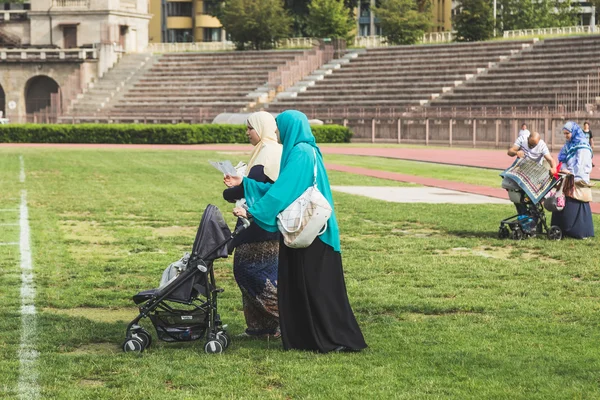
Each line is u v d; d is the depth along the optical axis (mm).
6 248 17469
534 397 8336
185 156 50875
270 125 10852
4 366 9312
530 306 12289
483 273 14789
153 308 9992
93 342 10523
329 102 83000
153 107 90312
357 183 33438
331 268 10031
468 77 80062
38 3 106375
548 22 123375
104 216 22719
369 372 9148
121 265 15656
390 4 102312
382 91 82562
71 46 106625
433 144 73312
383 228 20438
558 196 18594
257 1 101500
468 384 8734
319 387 8633
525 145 18953
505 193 29328
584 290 13398
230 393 8461
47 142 72688
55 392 8469
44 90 102625
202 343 10461
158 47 108125
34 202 25906
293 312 10047
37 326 11109
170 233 19906
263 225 9820
